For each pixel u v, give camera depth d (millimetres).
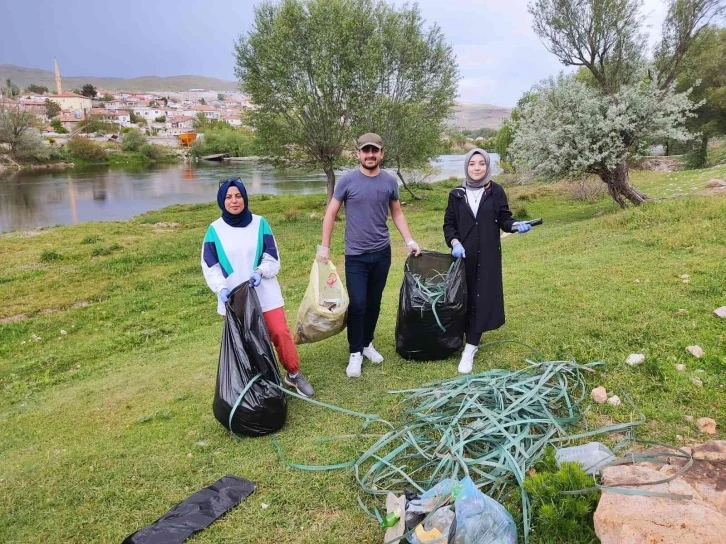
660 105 10828
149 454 3271
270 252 3549
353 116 19328
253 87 19266
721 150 25859
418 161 21641
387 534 2238
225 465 3041
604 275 5797
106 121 103500
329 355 4605
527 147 12219
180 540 2395
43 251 14266
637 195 11883
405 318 4004
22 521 2732
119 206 26547
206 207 23203
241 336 3279
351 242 3879
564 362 3541
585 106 11094
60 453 3521
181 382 4723
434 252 4156
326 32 17891
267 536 2412
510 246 9414
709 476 2170
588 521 2166
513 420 2877
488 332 4559
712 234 6648
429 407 3162
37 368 6703
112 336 7867
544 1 13281
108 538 2523
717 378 3273
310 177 40031
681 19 12969
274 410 3275
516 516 2316
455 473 2477
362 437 3158
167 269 12078
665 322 4191
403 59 19547
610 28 12859
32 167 51531
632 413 3012
